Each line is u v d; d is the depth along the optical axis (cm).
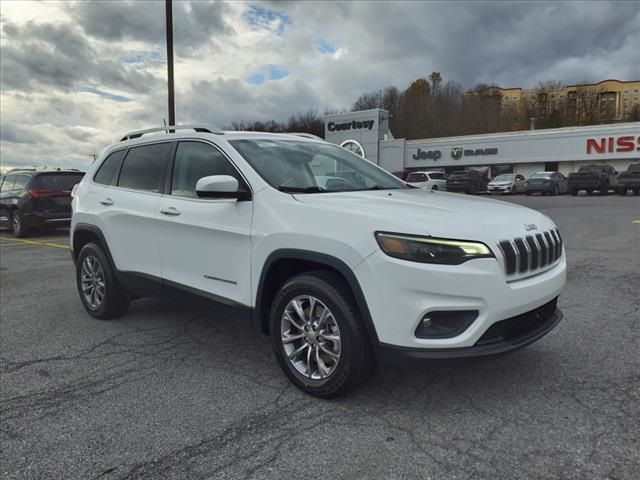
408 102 7188
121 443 279
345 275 296
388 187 417
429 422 292
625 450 257
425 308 276
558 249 349
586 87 7462
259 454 265
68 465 260
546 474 240
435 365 280
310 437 279
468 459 254
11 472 254
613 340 414
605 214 1463
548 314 342
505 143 3688
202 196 344
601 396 317
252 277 349
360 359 303
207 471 251
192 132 425
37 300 612
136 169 472
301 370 333
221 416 307
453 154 3900
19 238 1291
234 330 474
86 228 507
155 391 345
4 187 1380
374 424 291
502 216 320
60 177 1302
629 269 687
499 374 353
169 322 504
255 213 348
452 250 278
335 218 308
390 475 243
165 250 419
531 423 287
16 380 370
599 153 3322
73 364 399
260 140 411
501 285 285
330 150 450
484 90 8144
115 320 514
